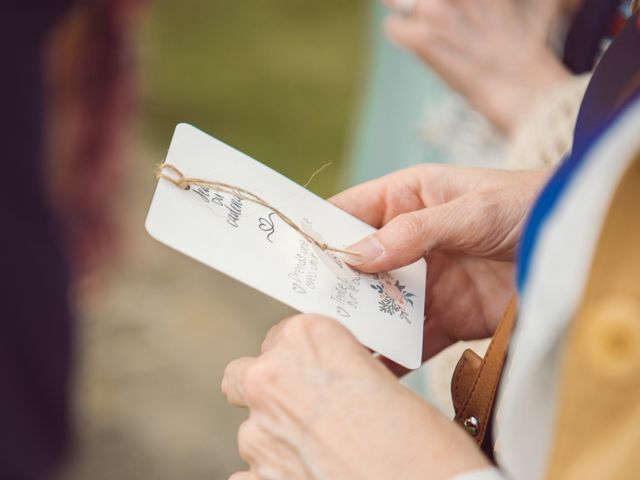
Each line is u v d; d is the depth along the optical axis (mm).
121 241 1085
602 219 334
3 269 726
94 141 958
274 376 453
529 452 378
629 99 383
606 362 339
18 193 720
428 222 544
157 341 1492
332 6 2545
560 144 668
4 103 705
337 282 517
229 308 1588
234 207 511
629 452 344
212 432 1354
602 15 745
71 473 1240
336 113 2090
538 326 346
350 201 593
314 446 438
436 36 839
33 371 755
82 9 870
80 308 913
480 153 886
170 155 513
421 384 842
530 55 833
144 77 2016
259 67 2236
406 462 420
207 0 2492
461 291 613
